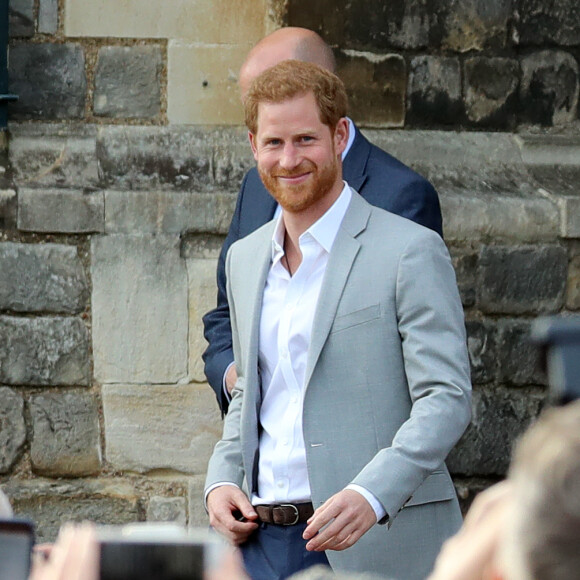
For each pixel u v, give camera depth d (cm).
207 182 1652
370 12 1686
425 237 1067
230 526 1098
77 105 1678
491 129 1727
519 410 1644
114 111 1681
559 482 402
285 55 1398
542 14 1717
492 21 1709
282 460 1076
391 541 1055
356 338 1052
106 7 1669
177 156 1662
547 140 1727
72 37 1672
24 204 1608
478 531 447
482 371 1639
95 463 1639
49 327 1622
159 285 1625
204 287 1631
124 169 1652
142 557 444
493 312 1639
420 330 1041
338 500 988
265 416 1102
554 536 399
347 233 1079
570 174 1714
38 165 1647
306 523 1071
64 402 1630
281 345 1081
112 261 1620
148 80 1680
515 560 408
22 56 1667
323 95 1072
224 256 1400
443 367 1033
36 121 1675
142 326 1628
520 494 411
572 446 405
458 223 1627
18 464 1638
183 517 1644
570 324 473
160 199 1622
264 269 1116
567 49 1728
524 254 1639
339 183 1101
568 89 1731
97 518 1641
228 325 1384
